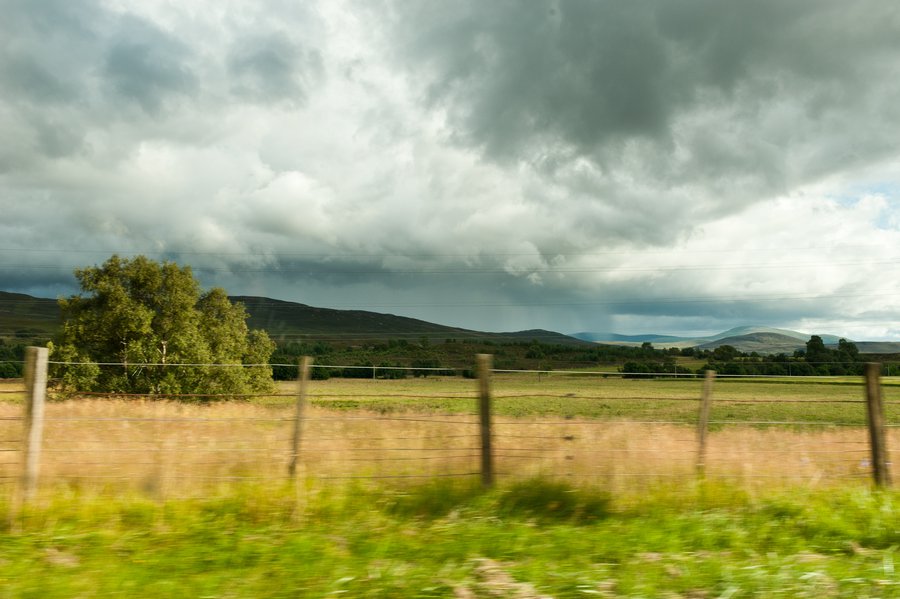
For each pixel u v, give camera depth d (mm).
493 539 6527
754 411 46062
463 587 5035
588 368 141625
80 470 9125
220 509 7570
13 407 20031
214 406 20781
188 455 10180
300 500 7672
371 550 6070
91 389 50344
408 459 9945
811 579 5348
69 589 4914
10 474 8852
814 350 110188
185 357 53781
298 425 9414
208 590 4969
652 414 33625
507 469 9578
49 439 11406
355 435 12750
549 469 9547
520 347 199500
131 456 10062
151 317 54000
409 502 7977
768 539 6832
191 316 58000
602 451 10703
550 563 5797
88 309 54812
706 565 5719
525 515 7688
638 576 5402
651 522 7352
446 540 6457
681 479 9383
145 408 18234
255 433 12891
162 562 5656
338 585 5035
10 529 6648
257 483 8578
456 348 196750
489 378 8961
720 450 11789
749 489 8898
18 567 5383
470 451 11227
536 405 44719
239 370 56062
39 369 7973
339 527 6895
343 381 73250
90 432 12562
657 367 107188
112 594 4863
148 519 7160
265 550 6008
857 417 42312
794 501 8070
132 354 51656
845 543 6688
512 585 5117
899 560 6043
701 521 7277
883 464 9523
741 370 96062
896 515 7531
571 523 7496
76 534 6453
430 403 40438
